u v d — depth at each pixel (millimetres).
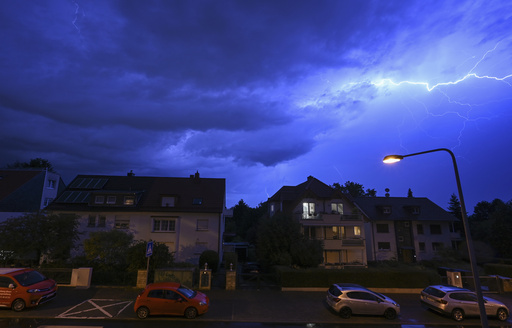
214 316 14812
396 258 38688
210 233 31219
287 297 18969
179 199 33031
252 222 62406
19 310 14297
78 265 23516
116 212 30547
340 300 15469
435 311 17062
